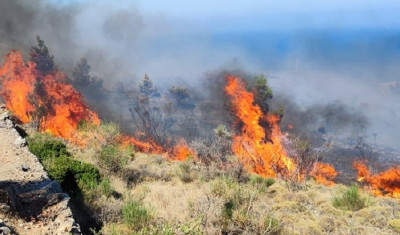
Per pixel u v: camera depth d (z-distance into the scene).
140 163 17.05
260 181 15.14
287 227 9.49
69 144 16.86
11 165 10.28
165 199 11.32
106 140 17.28
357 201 11.99
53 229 7.02
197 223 7.75
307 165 19.61
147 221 8.18
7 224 6.46
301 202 12.34
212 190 10.55
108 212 9.19
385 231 9.85
